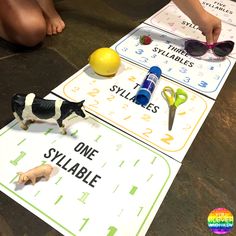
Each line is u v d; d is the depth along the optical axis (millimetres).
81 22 1007
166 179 630
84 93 767
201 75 859
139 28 999
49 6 946
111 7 1081
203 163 673
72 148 650
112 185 604
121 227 555
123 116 723
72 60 873
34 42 889
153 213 581
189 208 604
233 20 1063
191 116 750
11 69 827
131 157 651
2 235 542
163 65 871
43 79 808
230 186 648
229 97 813
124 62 861
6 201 573
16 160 621
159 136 696
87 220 557
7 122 693
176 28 1009
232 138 729
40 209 565
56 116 629
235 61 919
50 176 603
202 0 1138
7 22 855
